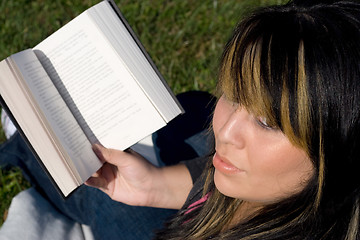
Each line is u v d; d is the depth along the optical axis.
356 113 0.95
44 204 1.98
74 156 1.29
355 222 1.09
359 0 1.04
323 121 0.95
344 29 0.94
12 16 3.25
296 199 1.14
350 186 1.05
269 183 1.10
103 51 1.29
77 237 1.90
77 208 1.96
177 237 1.49
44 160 1.28
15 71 1.22
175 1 3.33
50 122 1.25
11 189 2.39
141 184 1.55
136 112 1.32
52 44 1.30
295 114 0.95
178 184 1.64
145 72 1.30
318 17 0.97
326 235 1.12
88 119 1.34
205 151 1.97
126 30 1.32
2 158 2.04
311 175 1.07
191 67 2.92
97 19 1.29
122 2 3.31
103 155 1.38
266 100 0.98
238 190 1.16
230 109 1.11
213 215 1.39
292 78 0.94
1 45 3.03
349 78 0.93
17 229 1.82
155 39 3.10
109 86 1.31
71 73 1.31
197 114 2.06
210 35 3.11
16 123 1.25
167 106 1.31
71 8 3.31
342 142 0.97
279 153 1.03
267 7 1.08
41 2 3.35
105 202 1.88
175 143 2.02
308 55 0.93
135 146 2.01
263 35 0.98
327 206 1.08
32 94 1.23
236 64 1.02
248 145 1.06
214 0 3.30
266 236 1.18
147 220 1.84
